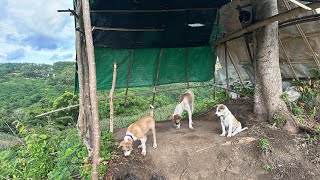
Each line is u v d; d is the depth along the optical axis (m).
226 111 2.67
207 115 3.86
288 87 3.67
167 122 3.61
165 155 2.46
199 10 3.70
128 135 2.39
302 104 3.11
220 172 2.35
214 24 4.01
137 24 3.63
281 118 2.77
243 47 4.14
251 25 3.01
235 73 4.55
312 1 2.15
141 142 2.47
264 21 2.74
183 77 4.52
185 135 2.83
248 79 4.49
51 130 3.00
